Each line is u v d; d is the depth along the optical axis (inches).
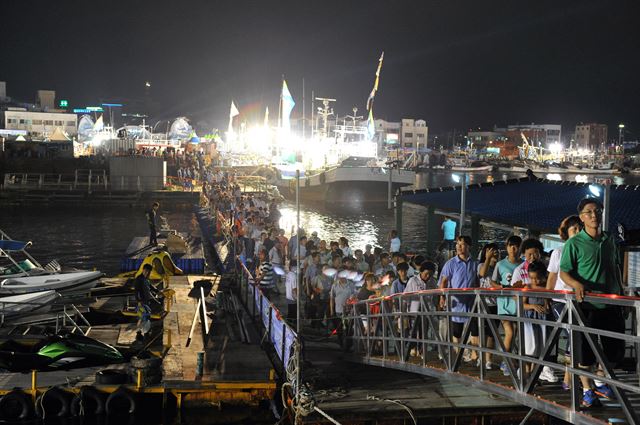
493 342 398.9
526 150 7342.5
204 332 629.3
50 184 2438.5
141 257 1081.4
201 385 480.7
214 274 951.6
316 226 1893.5
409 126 7229.3
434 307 412.8
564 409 283.0
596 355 256.8
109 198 2327.8
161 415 478.0
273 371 492.7
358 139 3400.6
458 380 367.9
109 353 539.8
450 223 896.9
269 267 789.2
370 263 708.0
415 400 430.9
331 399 434.9
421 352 447.8
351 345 550.6
